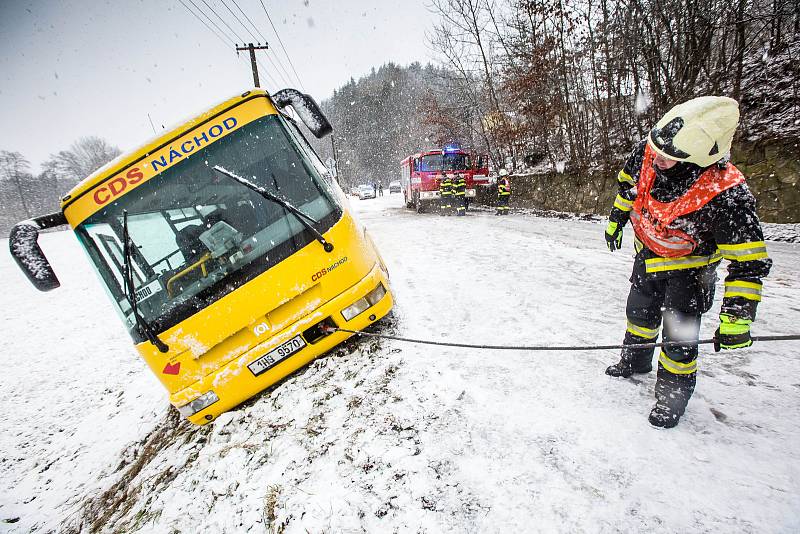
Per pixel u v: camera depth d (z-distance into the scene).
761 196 8.16
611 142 13.96
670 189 1.97
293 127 3.76
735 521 1.64
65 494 3.99
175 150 3.06
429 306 4.48
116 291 3.00
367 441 2.48
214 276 3.01
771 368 2.71
